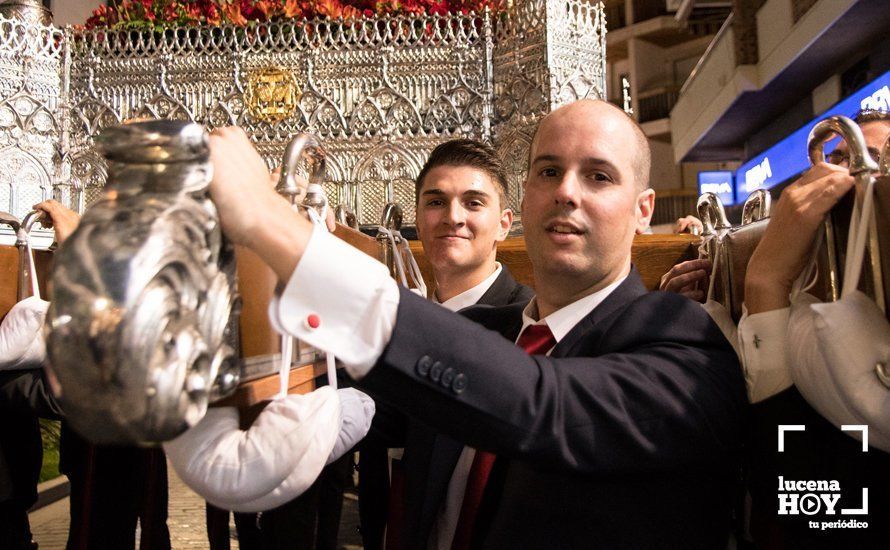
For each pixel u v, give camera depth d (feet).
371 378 3.22
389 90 12.76
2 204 12.56
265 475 3.01
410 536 5.18
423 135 12.74
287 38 12.96
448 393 3.29
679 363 4.05
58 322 2.04
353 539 12.89
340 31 12.74
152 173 2.37
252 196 2.72
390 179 12.76
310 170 4.43
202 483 3.03
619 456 3.71
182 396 2.19
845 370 3.54
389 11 13.16
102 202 2.30
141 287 2.06
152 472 8.42
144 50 12.88
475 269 8.96
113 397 2.06
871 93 38.14
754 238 5.09
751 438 4.63
